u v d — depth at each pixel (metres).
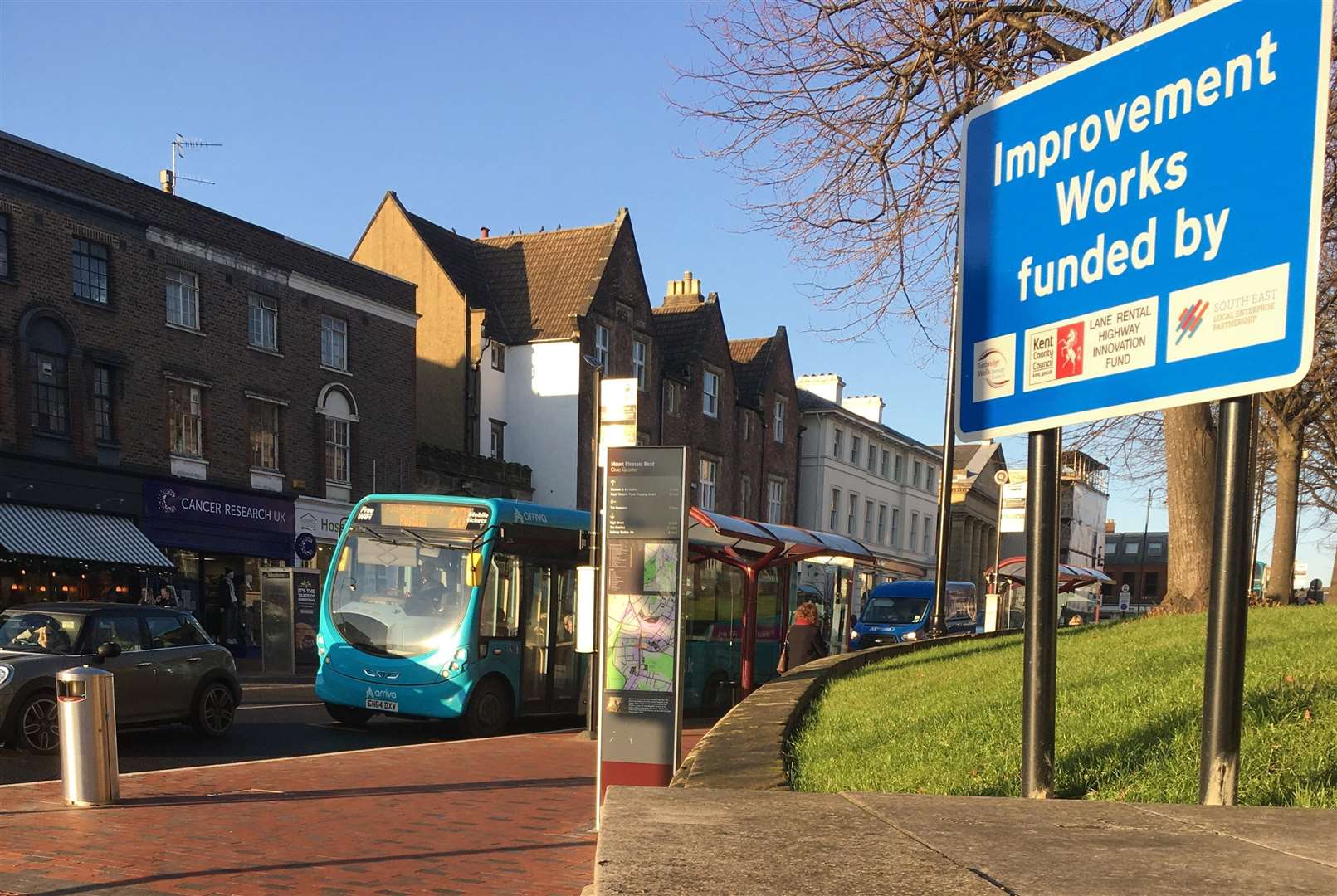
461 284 39.72
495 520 14.95
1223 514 3.38
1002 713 7.43
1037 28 12.82
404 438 33.47
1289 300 3.12
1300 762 4.84
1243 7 3.30
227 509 27.61
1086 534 91.50
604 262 40.31
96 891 5.91
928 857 2.78
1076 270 3.88
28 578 23.27
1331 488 37.91
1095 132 3.81
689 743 13.36
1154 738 5.70
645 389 42.53
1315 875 2.65
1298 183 3.11
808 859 2.73
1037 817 3.35
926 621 29.58
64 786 8.37
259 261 28.86
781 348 53.59
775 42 13.09
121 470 25.08
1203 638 10.43
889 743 6.95
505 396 39.47
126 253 25.48
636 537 7.77
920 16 12.82
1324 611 13.52
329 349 31.20
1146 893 2.46
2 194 22.86
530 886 6.38
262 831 7.59
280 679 22.97
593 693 13.62
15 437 23.00
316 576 25.47
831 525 57.09
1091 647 11.39
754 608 19.78
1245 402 3.32
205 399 27.47
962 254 4.42
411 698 14.27
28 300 23.33
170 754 11.70
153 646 12.34
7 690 10.77
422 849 7.21
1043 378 4.00
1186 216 3.46
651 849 2.82
